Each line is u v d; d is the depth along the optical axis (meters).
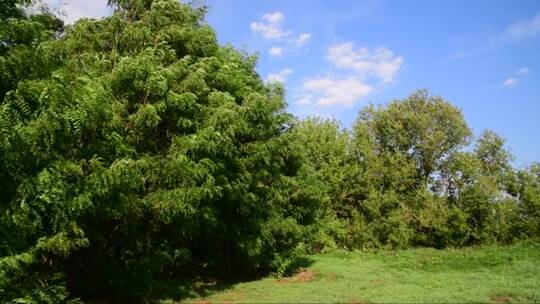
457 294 11.80
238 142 13.81
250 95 12.46
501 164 29.08
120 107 9.91
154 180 10.21
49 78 9.02
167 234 12.98
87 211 9.24
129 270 11.24
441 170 30.06
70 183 8.60
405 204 29.64
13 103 8.41
